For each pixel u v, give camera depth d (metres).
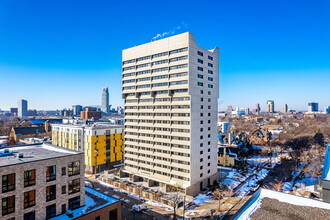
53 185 39.56
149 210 59.34
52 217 39.25
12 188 34.22
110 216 44.97
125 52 88.94
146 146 81.38
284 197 34.53
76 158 43.03
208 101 78.81
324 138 162.75
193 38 71.44
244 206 30.73
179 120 72.50
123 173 88.81
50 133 178.38
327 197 42.19
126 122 89.44
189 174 69.69
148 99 82.62
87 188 54.38
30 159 40.00
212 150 81.12
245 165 109.31
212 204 63.69
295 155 120.31
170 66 74.19
